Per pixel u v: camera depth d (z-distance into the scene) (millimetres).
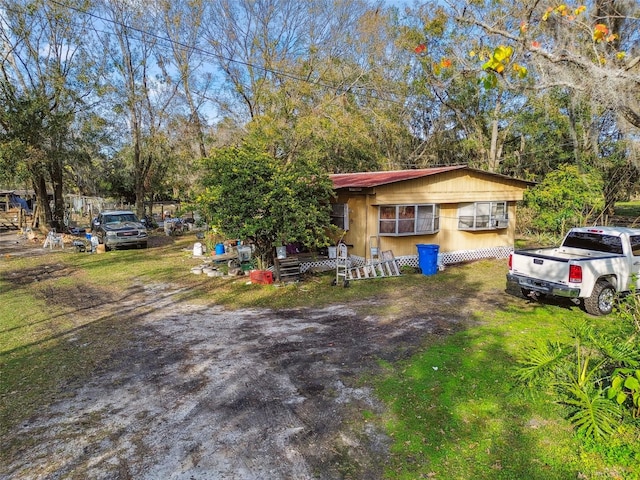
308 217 10547
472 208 13500
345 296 9438
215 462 3527
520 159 24438
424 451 3631
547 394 4520
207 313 8320
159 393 4840
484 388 4711
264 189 10727
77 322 7789
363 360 5633
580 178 14438
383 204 11680
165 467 3473
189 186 27875
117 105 21828
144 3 22641
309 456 3590
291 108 21000
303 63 23359
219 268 12195
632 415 3904
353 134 20688
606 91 5805
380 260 11766
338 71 23234
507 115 23031
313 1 23844
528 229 18594
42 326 7566
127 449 3742
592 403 3916
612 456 3475
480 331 6672
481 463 3463
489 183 13758
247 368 5477
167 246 18156
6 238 21234
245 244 13250
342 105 21938
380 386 4840
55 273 12570
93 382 5191
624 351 4258
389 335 6645
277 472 3387
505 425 3998
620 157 16641
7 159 17453
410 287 10148
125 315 8242
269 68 23203
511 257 8344
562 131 20734
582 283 7188
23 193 33688
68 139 20438
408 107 26359
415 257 12695
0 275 12320
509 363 5367
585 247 8398
